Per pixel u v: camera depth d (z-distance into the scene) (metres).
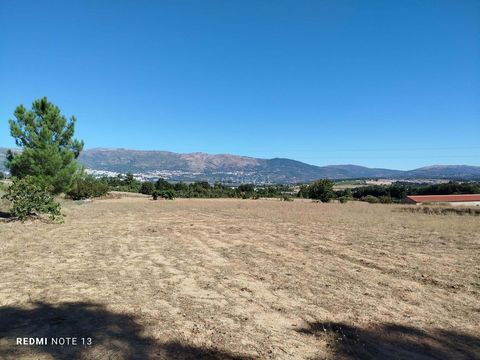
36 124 23.72
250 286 7.86
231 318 5.92
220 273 8.98
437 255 11.88
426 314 6.45
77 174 25.17
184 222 21.67
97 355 4.48
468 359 4.80
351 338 5.34
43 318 5.62
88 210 29.92
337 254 11.95
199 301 6.71
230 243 13.96
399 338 5.40
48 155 23.03
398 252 12.38
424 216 28.03
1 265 9.22
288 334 5.41
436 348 5.11
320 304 6.80
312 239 15.31
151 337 5.05
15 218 19.81
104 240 13.85
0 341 4.79
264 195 82.94
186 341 4.97
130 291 7.18
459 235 16.77
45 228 16.95
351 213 30.66
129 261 10.09
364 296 7.39
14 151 23.55
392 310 6.61
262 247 13.11
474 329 5.82
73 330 5.19
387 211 34.06
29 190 18.83
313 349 4.96
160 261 10.24
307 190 76.75
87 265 9.46
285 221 23.03
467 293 7.74
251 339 5.15
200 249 12.45
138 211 30.36
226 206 39.53
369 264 10.43
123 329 5.28
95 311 5.97
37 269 8.85
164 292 7.18
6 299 6.47
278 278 8.62
